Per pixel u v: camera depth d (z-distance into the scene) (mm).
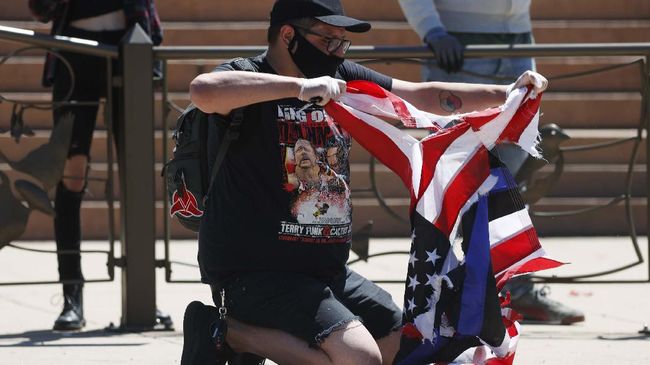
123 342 17156
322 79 11500
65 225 18562
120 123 18203
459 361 12250
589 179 29281
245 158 12297
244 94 11477
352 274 13195
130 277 18094
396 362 12281
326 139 12375
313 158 12297
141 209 18000
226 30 31688
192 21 32656
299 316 11984
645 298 21453
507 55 18562
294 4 12016
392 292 21531
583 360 16016
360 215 28312
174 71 30750
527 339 17625
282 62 12305
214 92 11492
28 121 29297
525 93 12422
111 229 18406
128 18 18859
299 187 12258
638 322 19078
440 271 12266
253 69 12242
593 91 32094
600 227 28875
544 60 31922
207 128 12555
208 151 12562
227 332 12555
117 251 26188
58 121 18219
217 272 12555
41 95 30062
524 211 12609
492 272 12219
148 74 17797
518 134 12594
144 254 18094
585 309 20359
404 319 12367
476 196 12477
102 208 27859
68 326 18188
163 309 19859
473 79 19453
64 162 18125
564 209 28703
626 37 32781
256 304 12219
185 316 12797
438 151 12430
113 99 18703
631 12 33625
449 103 13328
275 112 12203
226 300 12461
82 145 18719
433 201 12367
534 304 19094
